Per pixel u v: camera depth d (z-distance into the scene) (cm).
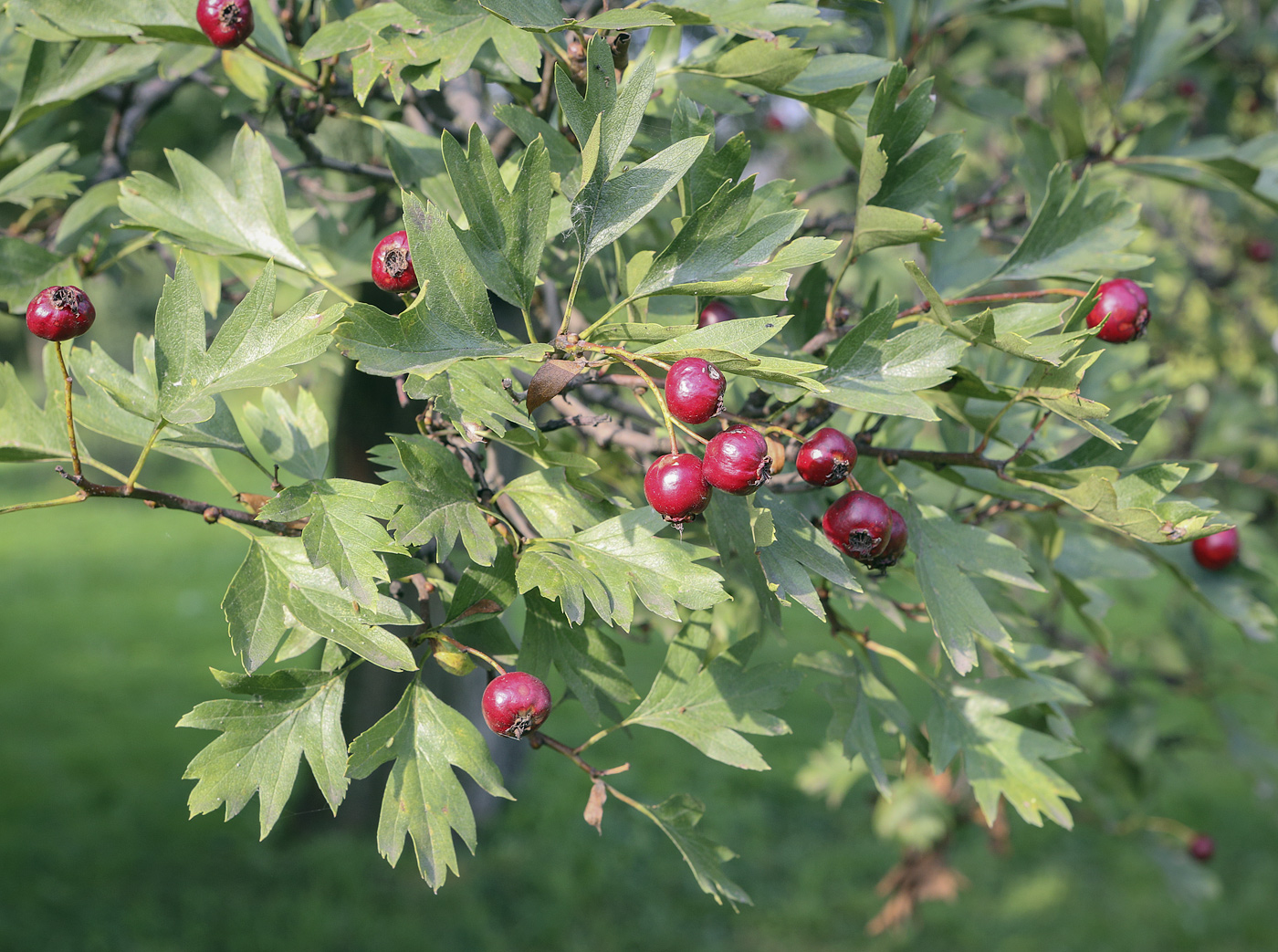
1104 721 77
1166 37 49
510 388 33
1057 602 74
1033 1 48
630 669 193
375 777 149
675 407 31
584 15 45
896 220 36
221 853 142
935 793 78
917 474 45
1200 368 91
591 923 136
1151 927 137
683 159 33
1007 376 46
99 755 169
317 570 34
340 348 32
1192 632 82
